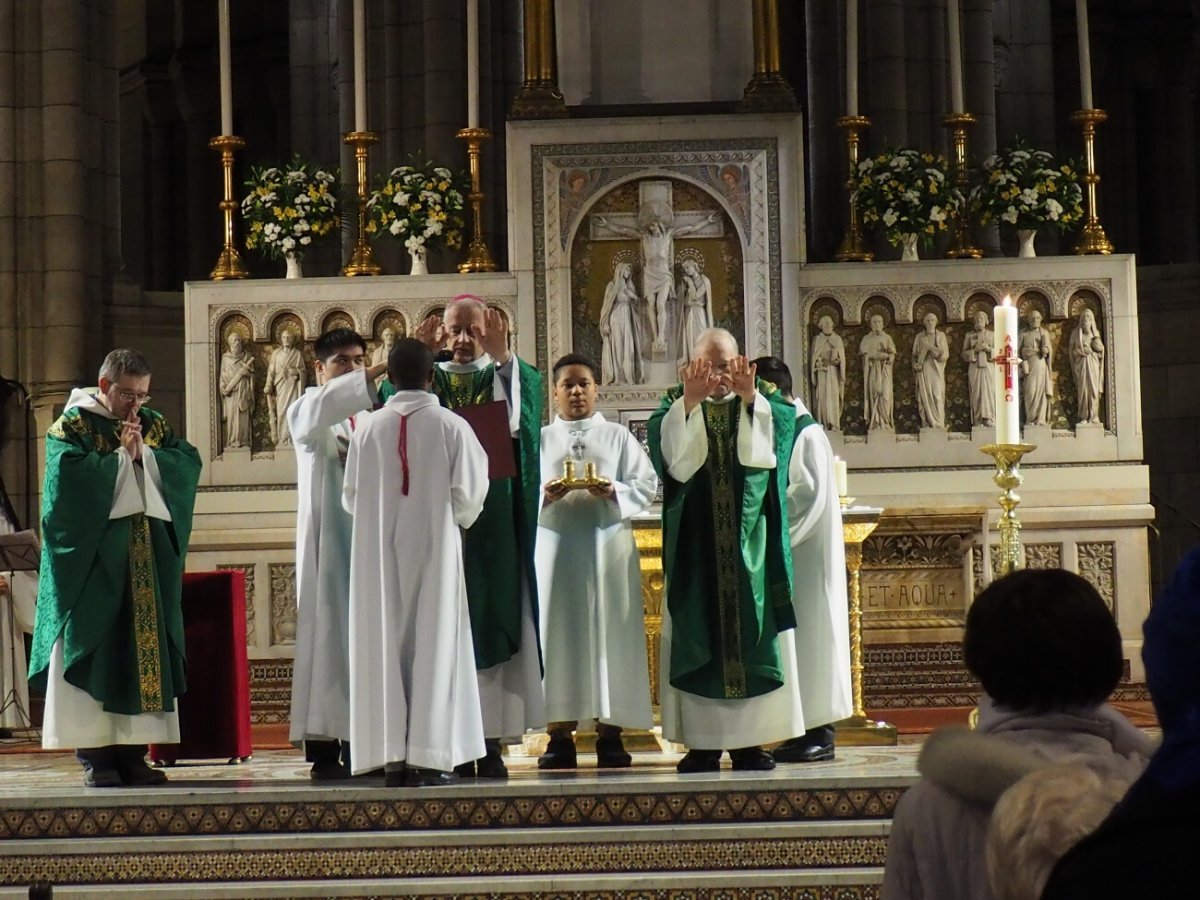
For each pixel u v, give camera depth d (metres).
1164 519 32.19
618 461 18.66
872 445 25.30
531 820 15.03
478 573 16.45
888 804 15.00
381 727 15.41
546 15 25.23
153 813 15.13
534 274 24.88
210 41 42.66
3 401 28.64
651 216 24.72
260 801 15.09
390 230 25.78
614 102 25.73
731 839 14.55
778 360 18.42
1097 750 6.98
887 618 25.12
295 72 39.69
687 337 24.70
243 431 25.62
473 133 26.22
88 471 16.44
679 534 16.56
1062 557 25.52
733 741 16.31
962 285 25.44
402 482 15.70
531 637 16.62
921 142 31.50
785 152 24.70
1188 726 4.77
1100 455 25.50
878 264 25.28
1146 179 41.59
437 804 15.05
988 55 32.00
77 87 29.38
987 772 6.54
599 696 17.28
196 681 18.58
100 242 30.17
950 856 7.06
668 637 16.78
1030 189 25.92
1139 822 4.72
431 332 17.25
